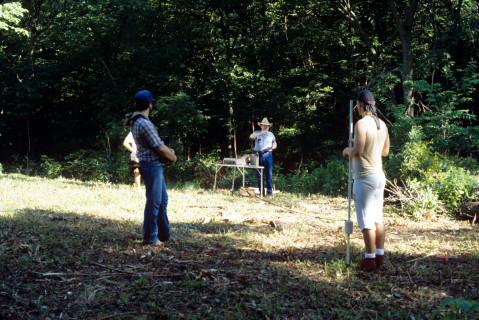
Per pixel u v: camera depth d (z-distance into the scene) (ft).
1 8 54.13
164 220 17.89
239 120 71.67
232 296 12.14
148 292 12.20
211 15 70.23
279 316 10.87
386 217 26.58
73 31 62.08
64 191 34.47
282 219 24.93
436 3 64.75
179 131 62.34
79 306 11.18
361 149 14.42
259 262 15.65
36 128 73.67
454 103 46.44
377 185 14.71
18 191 32.60
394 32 72.02
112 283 12.83
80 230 19.47
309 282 13.46
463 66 63.05
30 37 71.77
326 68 75.82
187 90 68.90
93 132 73.15
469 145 44.80
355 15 68.28
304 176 45.11
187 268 14.53
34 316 10.44
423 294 12.45
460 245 19.04
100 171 51.06
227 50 70.28
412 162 33.09
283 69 74.18
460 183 27.35
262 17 68.80
